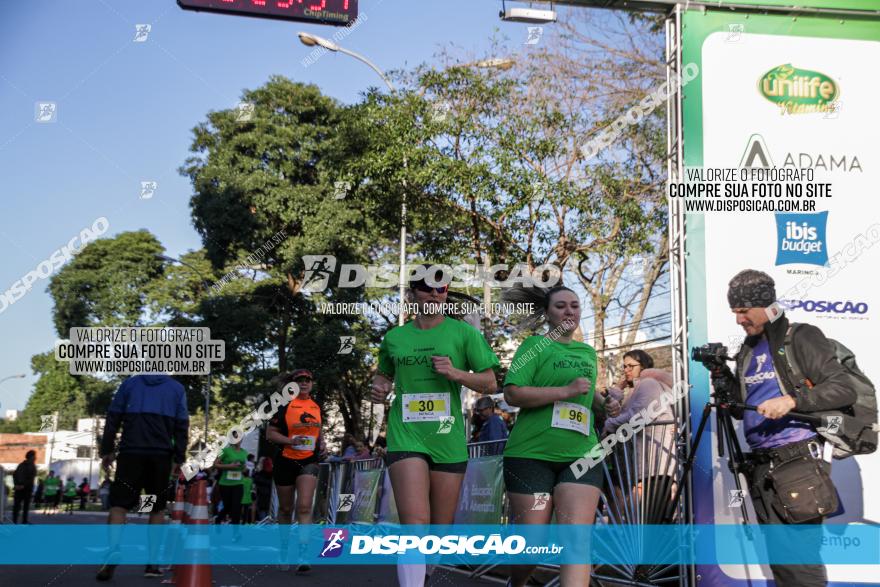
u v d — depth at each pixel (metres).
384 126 13.98
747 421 4.80
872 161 5.60
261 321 22.33
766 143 5.57
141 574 6.63
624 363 6.77
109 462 6.43
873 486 5.22
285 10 6.14
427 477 4.52
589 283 11.86
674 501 5.51
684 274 5.46
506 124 12.48
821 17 5.67
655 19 11.95
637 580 5.71
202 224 22.69
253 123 22.53
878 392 5.34
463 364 4.74
